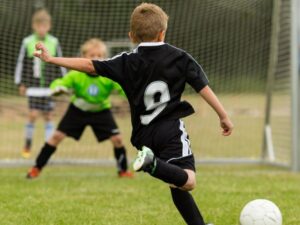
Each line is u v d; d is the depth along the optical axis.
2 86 34.78
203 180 22.61
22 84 29.33
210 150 33.69
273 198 18.25
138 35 12.60
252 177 23.66
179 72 12.27
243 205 17.06
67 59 12.12
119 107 33.91
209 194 19.03
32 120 29.33
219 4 35.69
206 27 38.16
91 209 16.42
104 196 18.69
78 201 17.73
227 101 41.03
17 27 33.69
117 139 23.34
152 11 12.62
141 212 16.06
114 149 23.55
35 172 23.05
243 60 38.50
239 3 33.84
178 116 12.30
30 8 34.81
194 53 38.44
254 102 41.59
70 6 34.12
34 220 14.91
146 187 20.69
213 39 38.19
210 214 15.74
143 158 10.95
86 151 32.22
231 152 33.03
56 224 14.49
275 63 29.02
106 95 22.73
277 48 28.94
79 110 22.89
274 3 28.25
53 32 35.25
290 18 26.45
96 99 22.52
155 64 12.19
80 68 12.13
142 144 12.35
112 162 28.30
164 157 12.02
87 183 21.73
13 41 33.75
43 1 35.47
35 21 29.36
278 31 28.64
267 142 29.75
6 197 18.33
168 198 18.34
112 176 24.11
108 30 34.25
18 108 35.91
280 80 29.70
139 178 23.38
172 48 12.45
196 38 38.38
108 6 34.16
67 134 22.89
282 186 20.89
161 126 12.17
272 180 22.64
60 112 31.75
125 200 17.98
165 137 12.09
